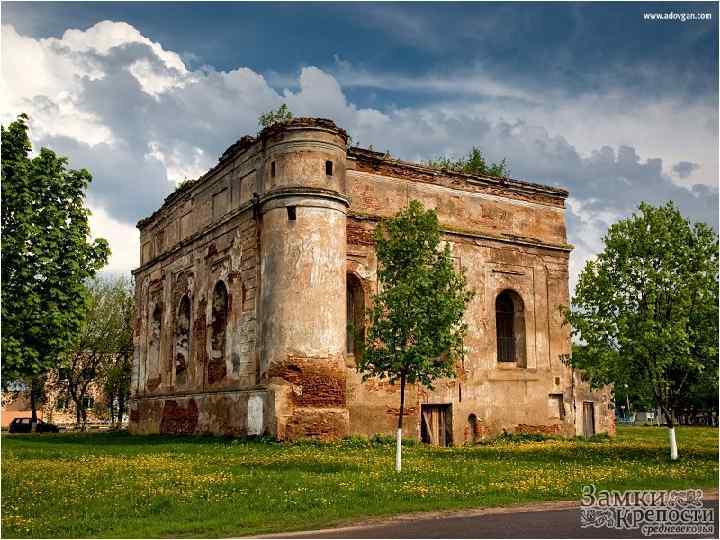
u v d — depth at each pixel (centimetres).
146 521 975
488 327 2589
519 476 1393
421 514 1033
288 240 2141
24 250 1234
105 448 2100
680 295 1742
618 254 1817
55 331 1261
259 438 2094
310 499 1113
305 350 2069
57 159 1314
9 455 1870
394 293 1553
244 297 2345
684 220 1811
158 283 3189
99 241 1345
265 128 2306
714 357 1734
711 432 3281
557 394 2725
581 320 1838
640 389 1748
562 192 2900
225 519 982
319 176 2178
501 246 2684
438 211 2561
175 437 2569
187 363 2816
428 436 2405
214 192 2716
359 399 2266
